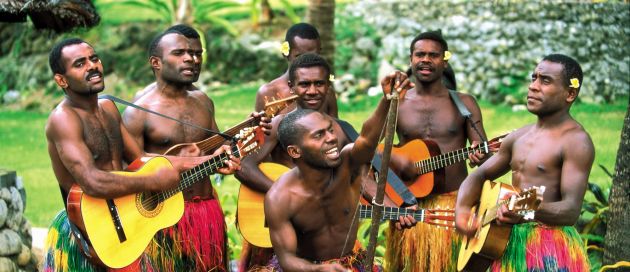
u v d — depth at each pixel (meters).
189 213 6.18
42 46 15.55
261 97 6.86
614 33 13.55
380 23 14.95
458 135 6.79
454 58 13.90
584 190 5.27
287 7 15.70
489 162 5.73
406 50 14.46
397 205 6.07
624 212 6.25
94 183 5.38
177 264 6.12
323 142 5.04
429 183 6.55
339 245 5.36
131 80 15.22
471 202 5.66
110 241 5.48
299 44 6.95
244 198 6.18
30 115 14.44
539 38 13.70
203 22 16.12
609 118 12.32
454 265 6.44
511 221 4.91
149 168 5.57
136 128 6.19
